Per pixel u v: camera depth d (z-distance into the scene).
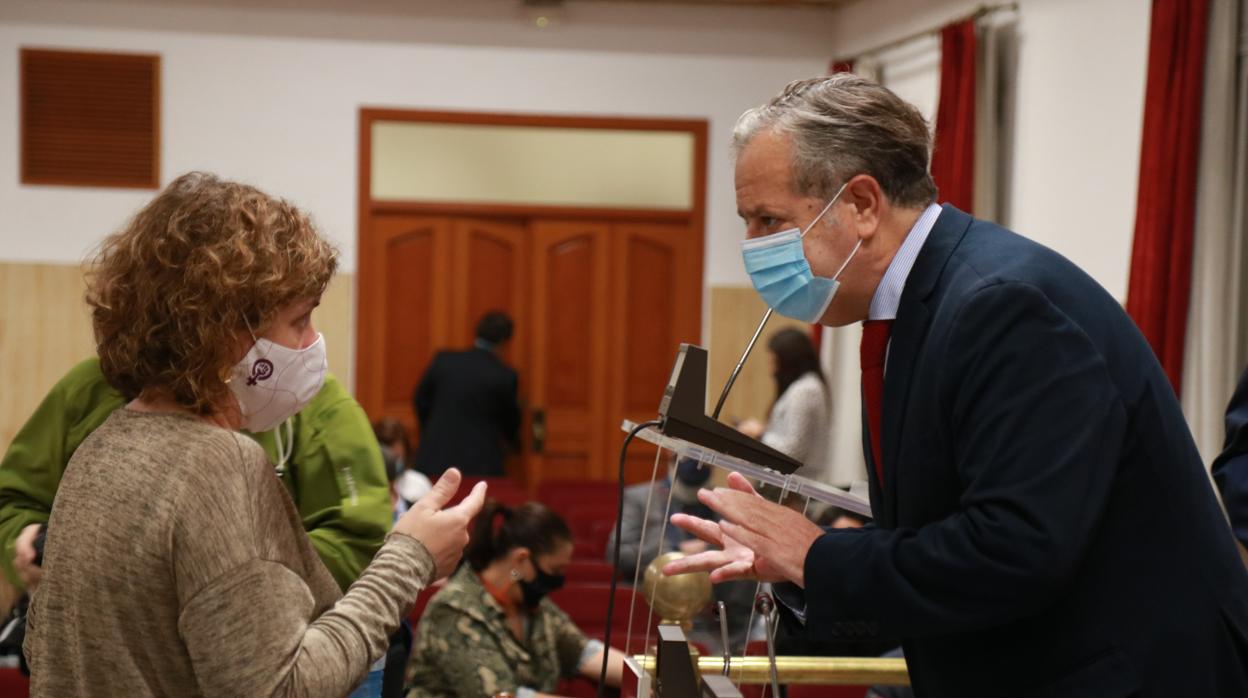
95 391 2.04
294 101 7.43
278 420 1.42
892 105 1.48
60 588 1.24
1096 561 1.37
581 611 3.66
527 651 2.97
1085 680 1.35
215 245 1.27
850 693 2.60
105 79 7.29
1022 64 5.67
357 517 1.99
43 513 2.03
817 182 1.46
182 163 7.35
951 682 1.46
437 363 7.24
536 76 7.59
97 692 1.22
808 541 1.42
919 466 1.42
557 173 7.74
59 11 7.25
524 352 7.79
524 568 2.92
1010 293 1.35
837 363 6.99
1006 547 1.27
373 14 7.47
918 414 1.42
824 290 1.50
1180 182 4.27
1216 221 4.19
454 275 7.70
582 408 7.82
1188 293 4.27
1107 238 5.01
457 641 2.82
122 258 1.29
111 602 1.21
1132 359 1.39
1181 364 4.27
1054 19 5.43
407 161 7.61
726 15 7.65
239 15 7.37
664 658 1.39
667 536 2.37
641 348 7.82
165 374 1.27
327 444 2.03
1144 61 4.82
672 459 1.70
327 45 7.44
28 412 7.24
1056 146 5.39
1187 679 1.36
